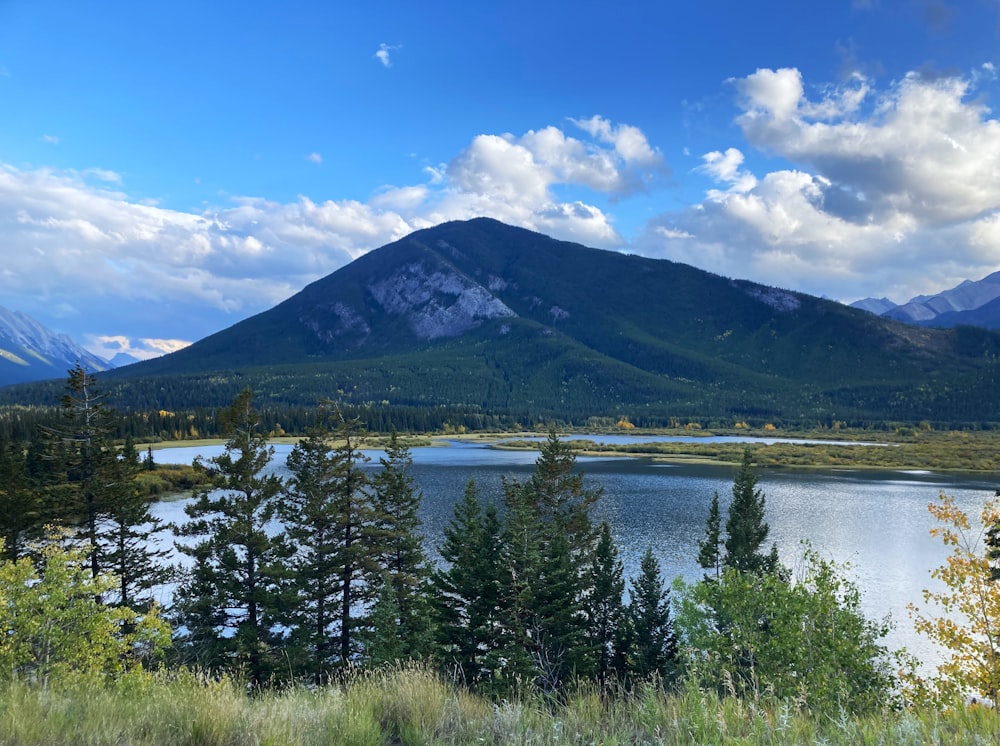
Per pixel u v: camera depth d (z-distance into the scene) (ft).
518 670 74.74
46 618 43.73
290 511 111.55
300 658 93.40
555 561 102.63
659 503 277.85
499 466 426.51
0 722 18.26
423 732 20.18
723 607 72.08
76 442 109.91
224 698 21.58
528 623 93.04
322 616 106.93
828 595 59.88
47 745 17.53
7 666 35.73
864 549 195.93
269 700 23.04
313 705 23.56
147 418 586.04
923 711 22.90
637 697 23.71
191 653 87.76
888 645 117.39
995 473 422.82
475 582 97.91
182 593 104.78
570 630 96.68
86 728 18.98
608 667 105.81
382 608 95.55
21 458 129.90
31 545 107.96
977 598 55.21
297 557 113.39
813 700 34.27
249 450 105.40
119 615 48.14
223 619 100.73
